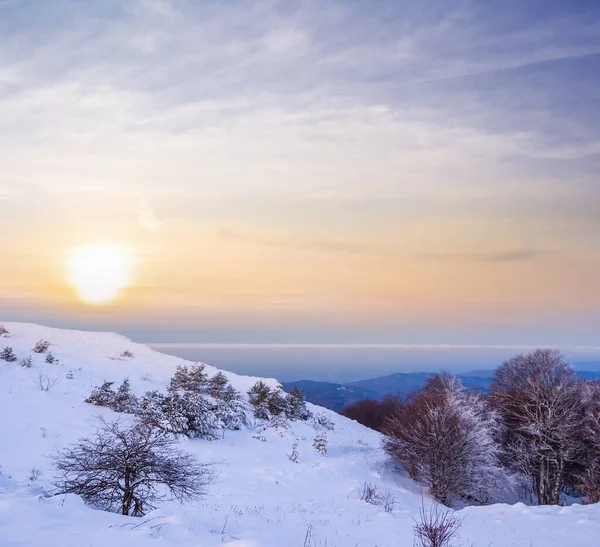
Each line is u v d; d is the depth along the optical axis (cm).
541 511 1299
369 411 5181
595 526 1079
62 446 1561
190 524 796
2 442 1529
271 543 739
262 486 1591
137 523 713
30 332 3791
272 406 3009
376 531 959
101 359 3306
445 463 2147
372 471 2217
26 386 2261
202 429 2208
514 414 2816
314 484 1739
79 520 673
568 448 2477
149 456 921
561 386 2656
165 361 3684
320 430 3042
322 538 841
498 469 2273
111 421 2012
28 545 522
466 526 1069
